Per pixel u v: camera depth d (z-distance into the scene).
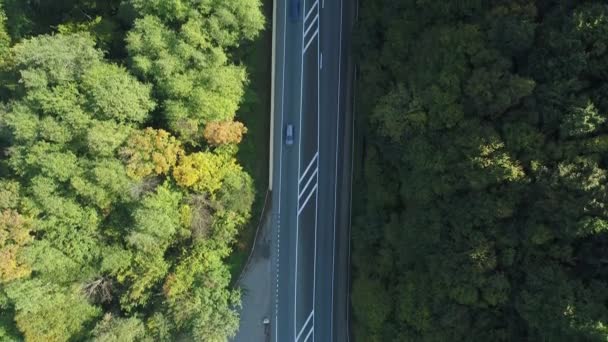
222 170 57.31
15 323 59.22
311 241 62.97
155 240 56.53
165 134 55.25
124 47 59.81
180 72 56.00
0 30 60.91
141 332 57.66
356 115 61.75
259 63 62.31
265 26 61.12
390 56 54.50
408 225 52.19
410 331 53.22
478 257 47.19
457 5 48.84
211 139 56.19
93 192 55.44
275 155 62.75
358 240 57.75
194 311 57.22
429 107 49.38
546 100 44.19
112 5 61.69
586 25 41.88
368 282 56.41
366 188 58.81
